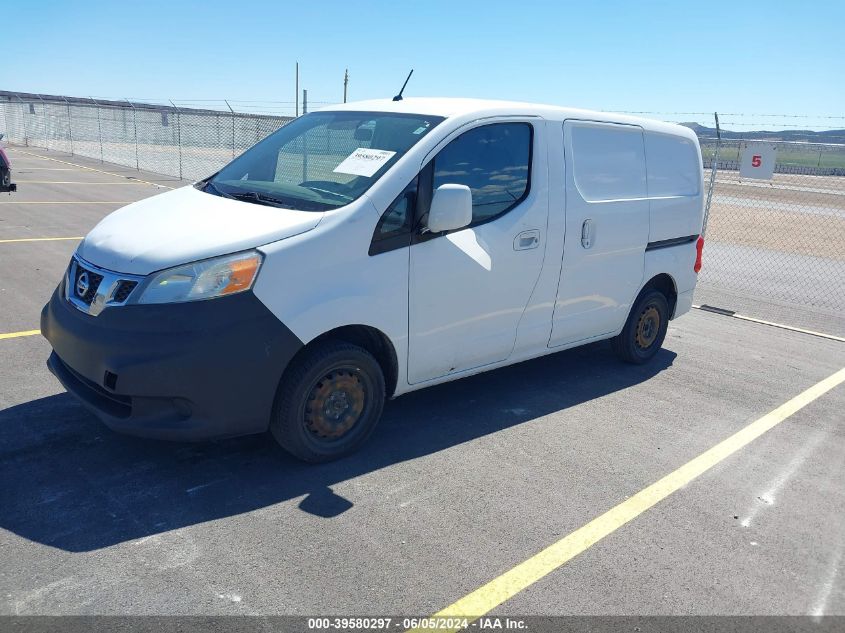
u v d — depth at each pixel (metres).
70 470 3.78
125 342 3.40
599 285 5.29
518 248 4.58
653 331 6.13
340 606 2.86
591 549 3.37
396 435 4.46
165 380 3.38
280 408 3.75
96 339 3.48
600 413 5.04
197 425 3.50
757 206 24.89
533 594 3.02
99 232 3.99
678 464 4.32
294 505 3.58
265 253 3.53
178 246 3.54
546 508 3.71
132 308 3.44
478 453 4.29
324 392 3.88
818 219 21.16
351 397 4.03
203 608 2.80
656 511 3.76
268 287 3.53
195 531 3.31
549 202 4.74
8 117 37.84
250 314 3.49
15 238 9.95
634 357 6.04
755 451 4.58
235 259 3.49
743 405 5.37
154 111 24.81
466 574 3.12
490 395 5.24
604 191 5.21
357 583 3.01
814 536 3.62
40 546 3.13
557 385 5.55
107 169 23.05
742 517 3.76
